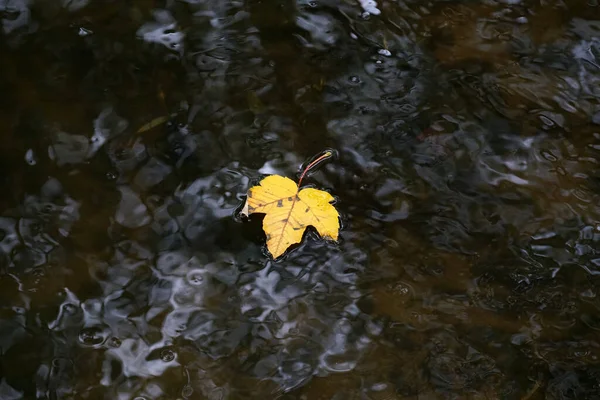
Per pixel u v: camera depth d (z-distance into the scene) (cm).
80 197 218
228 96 252
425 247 211
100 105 246
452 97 259
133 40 272
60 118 241
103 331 187
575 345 190
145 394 175
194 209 216
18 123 238
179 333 187
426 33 285
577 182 232
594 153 242
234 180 224
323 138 240
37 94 249
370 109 251
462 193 227
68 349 183
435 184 229
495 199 225
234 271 201
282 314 192
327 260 206
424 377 182
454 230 216
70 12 282
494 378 183
